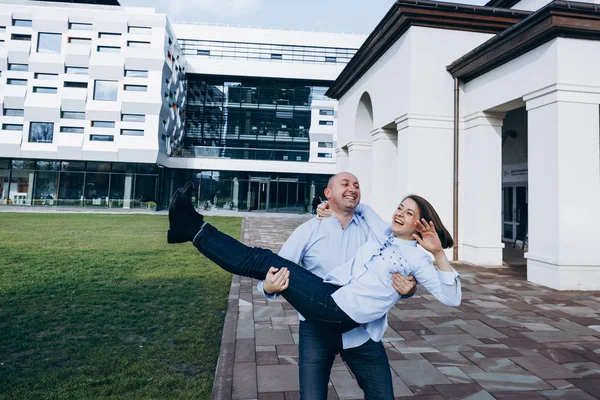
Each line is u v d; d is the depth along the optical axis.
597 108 7.29
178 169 34.12
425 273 1.71
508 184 13.97
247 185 34.41
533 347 4.20
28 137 30.03
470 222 9.91
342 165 16.92
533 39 7.62
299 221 23.58
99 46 30.45
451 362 3.78
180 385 3.20
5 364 3.50
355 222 2.09
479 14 10.09
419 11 9.93
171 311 5.27
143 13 31.27
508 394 3.14
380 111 12.20
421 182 10.05
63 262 8.34
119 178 30.72
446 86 10.24
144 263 8.65
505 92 8.69
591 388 3.27
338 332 1.78
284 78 37.09
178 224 1.75
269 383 3.22
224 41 39.28
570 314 5.51
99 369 3.45
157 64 30.50
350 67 14.33
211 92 37.38
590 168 7.20
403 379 3.39
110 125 30.30
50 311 5.07
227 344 4.04
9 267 7.64
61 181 30.50
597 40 7.35
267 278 1.68
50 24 30.28
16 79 30.33
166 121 32.28
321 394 1.84
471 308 5.79
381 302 1.66
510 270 8.93
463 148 10.26
